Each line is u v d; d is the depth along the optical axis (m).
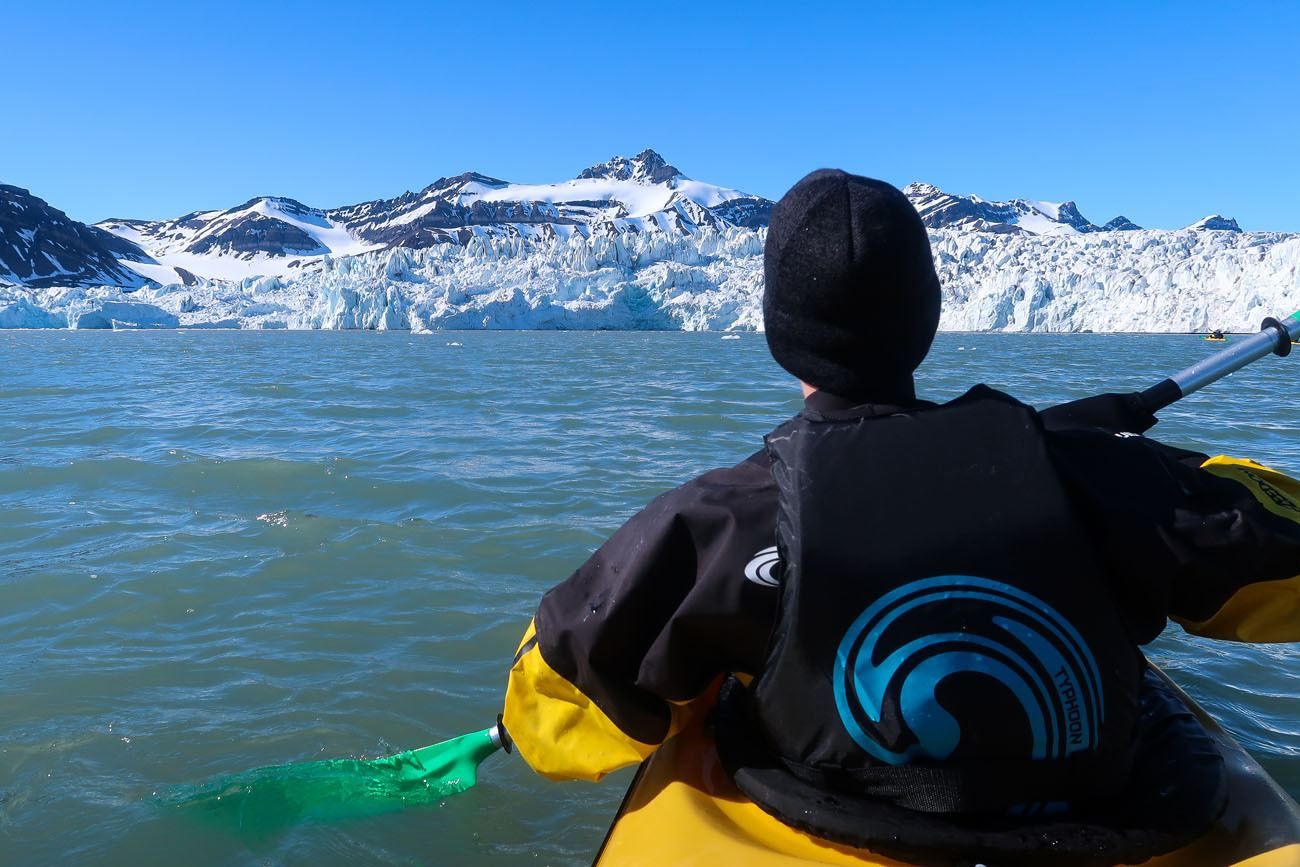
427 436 7.56
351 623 3.18
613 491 5.23
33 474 5.64
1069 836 1.04
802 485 1.06
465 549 4.05
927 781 1.05
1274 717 2.47
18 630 3.12
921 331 1.13
